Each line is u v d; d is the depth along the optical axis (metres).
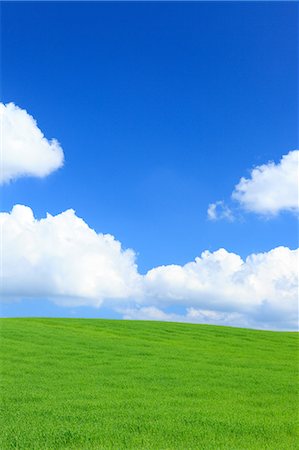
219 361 28.06
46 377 21.42
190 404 16.34
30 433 12.46
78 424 13.42
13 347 30.34
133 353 29.89
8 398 16.78
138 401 16.44
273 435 12.89
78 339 35.88
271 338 44.41
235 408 15.85
